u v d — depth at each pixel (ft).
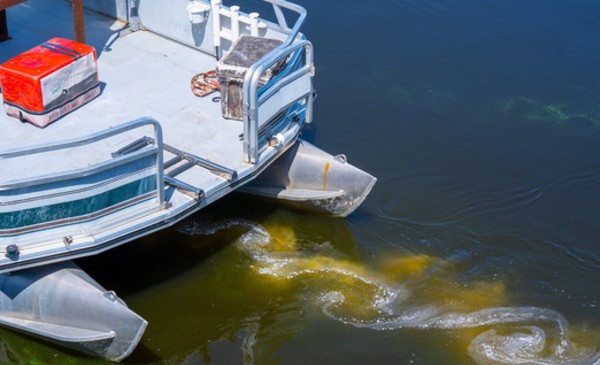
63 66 28.73
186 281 29.96
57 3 36.68
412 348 27.91
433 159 37.65
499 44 46.37
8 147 27.89
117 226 25.25
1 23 33.55
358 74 42.96
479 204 35.17
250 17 32.22
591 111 41.88
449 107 41.24
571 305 30.35
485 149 38.68
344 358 27.48
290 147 31.40
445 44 45.96
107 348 25.48
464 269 31.63
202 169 27.61
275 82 28.09
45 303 25.26
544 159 38.34
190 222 32.37
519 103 41.98
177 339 27.78
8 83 28.32
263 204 33.65
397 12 48.37
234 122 30.40
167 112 30.58
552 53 45.93
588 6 50.26
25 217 23.72
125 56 33.63
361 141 38.40
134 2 34.94
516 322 29.27
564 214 35.06
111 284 29.48
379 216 33.96
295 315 28.99
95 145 28.25
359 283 30.48
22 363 26.22
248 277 30.40
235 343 27.81
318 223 33.17
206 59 34.04
